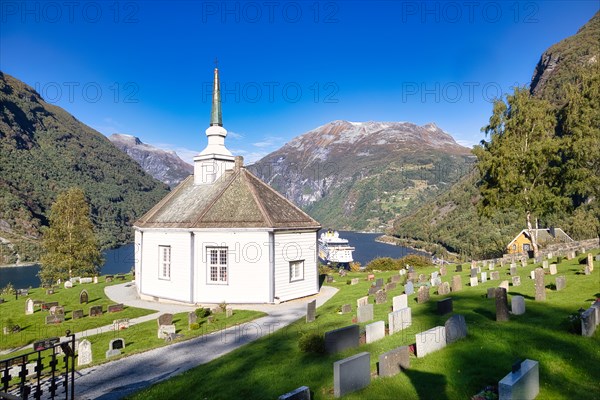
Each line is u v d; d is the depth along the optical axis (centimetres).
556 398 1055
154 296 3222
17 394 1420
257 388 1273
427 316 1864
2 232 13988
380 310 2220
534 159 4288
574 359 1256
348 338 1520
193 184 3816
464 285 2814
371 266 5000
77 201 6531
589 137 4434
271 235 2912
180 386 1388
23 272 10969
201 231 2956
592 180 4409
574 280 2359
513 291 2288
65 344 1271
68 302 3359
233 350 1791
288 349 1638
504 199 4478
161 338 2102
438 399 1084
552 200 4325
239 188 3303
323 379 1254
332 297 3062
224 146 3803
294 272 3106
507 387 962
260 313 2572
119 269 9450
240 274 2919
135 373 1600
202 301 2948
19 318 2881
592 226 7200
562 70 15512
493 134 4728
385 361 1212
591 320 1439
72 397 1270
